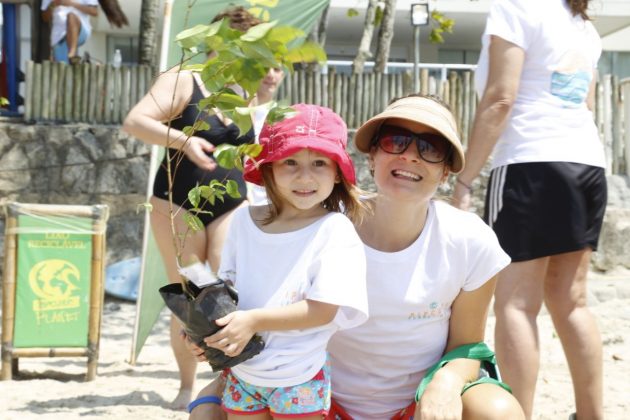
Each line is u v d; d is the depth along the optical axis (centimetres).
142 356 668
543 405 512
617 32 1888
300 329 277
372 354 300
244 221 298
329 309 275
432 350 304
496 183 398
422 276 293
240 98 263
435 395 275
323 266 278
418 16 986
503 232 393
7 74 1278
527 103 396
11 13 1275
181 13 600
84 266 584
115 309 888
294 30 252
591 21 418
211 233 468
